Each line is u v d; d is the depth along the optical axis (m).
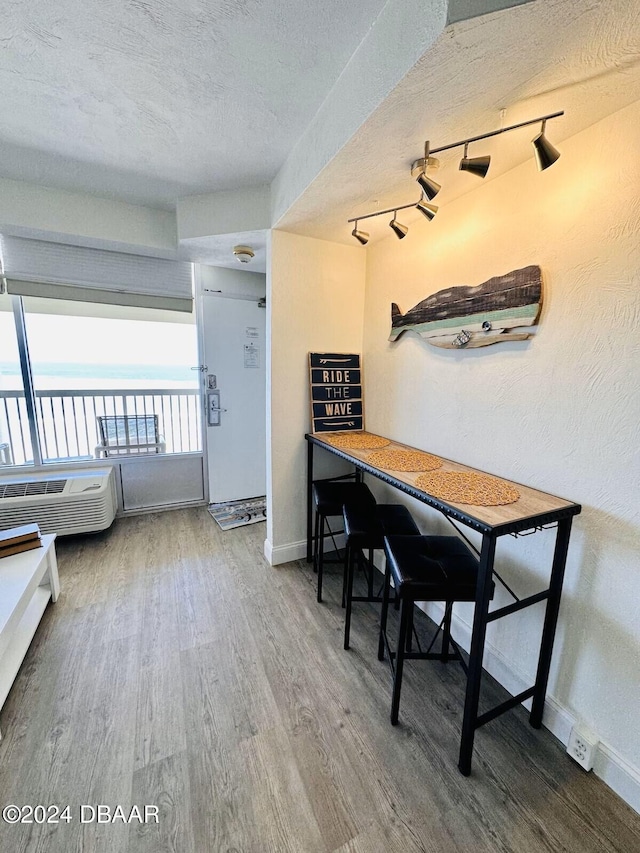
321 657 1.69
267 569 2.43
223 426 3.46
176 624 1.88
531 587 1.42
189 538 2.85
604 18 0.76
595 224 1.15
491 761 1.24
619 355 1.11
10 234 2.29
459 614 1.78
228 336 3.36
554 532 1.31
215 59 1.20
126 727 1.33
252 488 3.68
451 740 1.32
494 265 1.53
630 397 1.09
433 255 1.86
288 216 1.93
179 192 2.21
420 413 2.01
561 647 1.31
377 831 1.05
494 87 0.97
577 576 1.25
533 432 1.39
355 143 1.26
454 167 1.42
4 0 0.99
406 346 2.10
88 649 1.70
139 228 2.43
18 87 1.34
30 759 1.21
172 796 1.12
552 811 1.11
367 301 2.46
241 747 1.28
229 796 1.13
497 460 1.55
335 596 2.15
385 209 1.82
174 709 1.41
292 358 2.34
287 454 2.43
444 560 1.35
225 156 1.81
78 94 1.38
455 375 1.76
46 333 2.83
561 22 0.77
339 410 2.47
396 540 1.49
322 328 2.40
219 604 2.05
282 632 1.84
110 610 1.98
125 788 1.14
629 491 1.10
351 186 1.58
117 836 1.03
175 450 3.42
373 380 2.44
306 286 2.30
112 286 2.79
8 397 2.78
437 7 0.80
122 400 3.16
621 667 1.14
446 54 0.86
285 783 1.17
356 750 1.27
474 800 1.13
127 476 3.20
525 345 1.40
